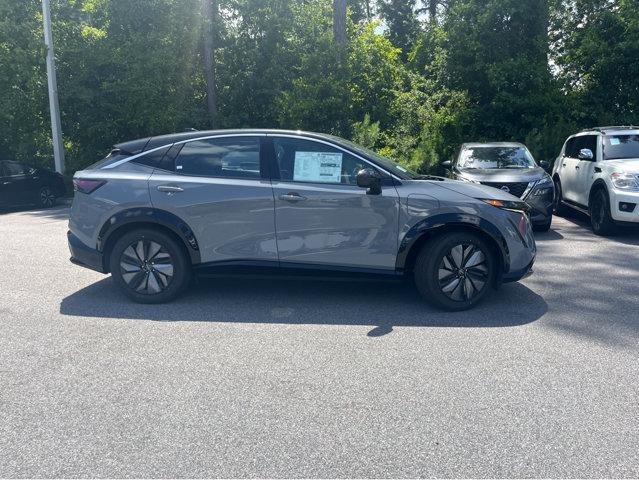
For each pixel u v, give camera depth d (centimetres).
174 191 603
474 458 328
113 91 2014
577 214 1322
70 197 2059
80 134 2116
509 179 1026
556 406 388
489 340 511
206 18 2164
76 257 629
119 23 2119
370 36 2192
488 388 415
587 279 720
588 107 1945
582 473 314
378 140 1970
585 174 1105
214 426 364
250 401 397
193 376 438
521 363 460
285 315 584
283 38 2227
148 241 615
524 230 603
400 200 587
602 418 372
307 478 311
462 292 593
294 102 1919
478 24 1944
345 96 1945
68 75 2064
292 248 601
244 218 600
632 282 705
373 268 600
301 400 398
